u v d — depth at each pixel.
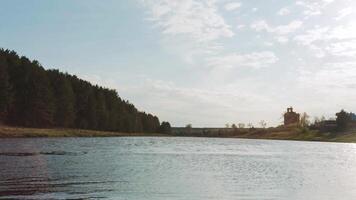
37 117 155.00
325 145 164.12
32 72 157.75
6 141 95.38
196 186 33.72
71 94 174.00
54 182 33.38
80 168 45.34
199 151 92.56
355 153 100.31
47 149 74.25
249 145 144.38
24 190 28.91
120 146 102.00
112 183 33.97
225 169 50.16
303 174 46.44
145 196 28.16
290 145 155.50
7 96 138.50
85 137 159.12
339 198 29.45
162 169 47.72
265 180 39.31
